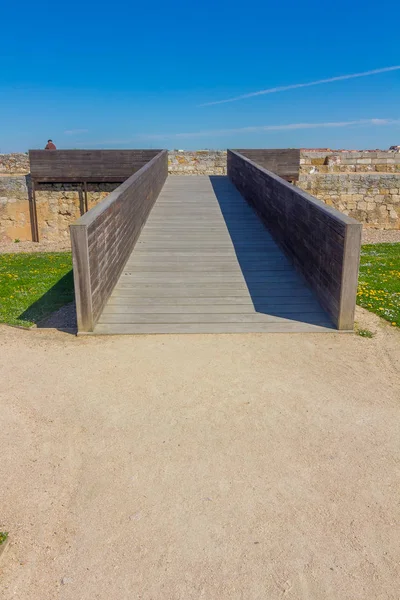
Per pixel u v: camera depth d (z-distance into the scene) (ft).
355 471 10.66
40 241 52.03
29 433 12.10
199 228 32.94
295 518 9.28
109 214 21.45
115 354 16.76
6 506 9.59
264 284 23.73
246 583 7.88
